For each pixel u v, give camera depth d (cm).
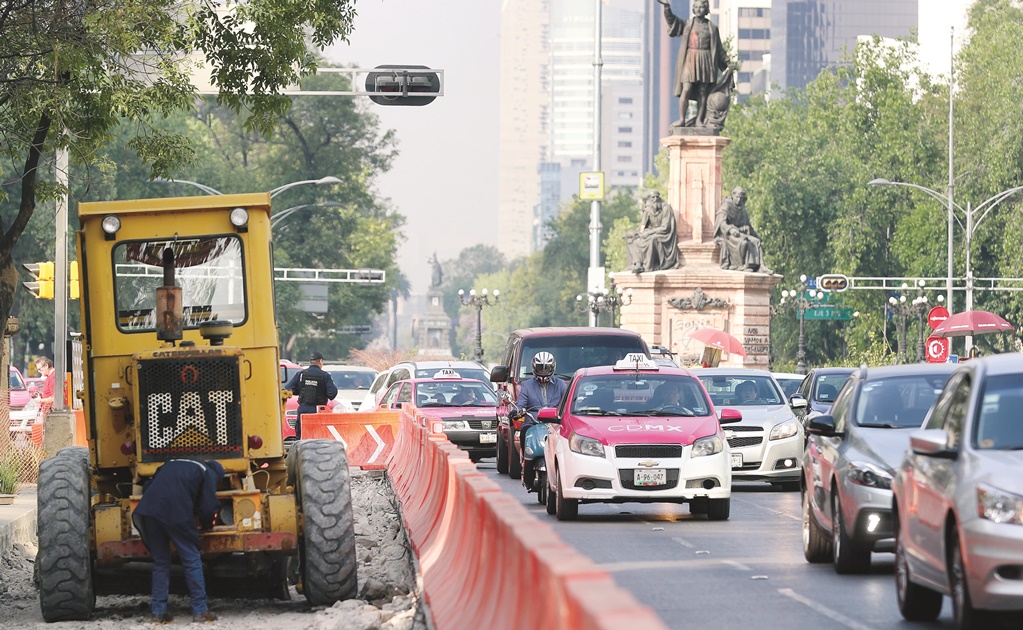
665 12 17675
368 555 4288
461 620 2425
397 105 8106
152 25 4931
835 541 3541
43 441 7131
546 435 5625
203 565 3484
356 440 7788
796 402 6406
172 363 3331
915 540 2711
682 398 5206
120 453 3422
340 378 12006
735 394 6531
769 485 6731
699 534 4534
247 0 5475
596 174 17712
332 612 3250
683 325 17075
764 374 6638
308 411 7869
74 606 3238
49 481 3294
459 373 8944
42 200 5475
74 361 7250
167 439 3331
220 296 3475
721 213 17212
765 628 2770
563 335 7000
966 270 19662
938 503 2564
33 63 4859
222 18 5534
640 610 1174
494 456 8394
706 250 17188
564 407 5216
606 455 4916
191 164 5616
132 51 4947
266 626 3123
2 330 5212
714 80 17575
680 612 2972
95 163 5522
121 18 4722
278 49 5531
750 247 17138
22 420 9738
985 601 2367
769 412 6312
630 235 17300
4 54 4838
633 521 5009
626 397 5191
